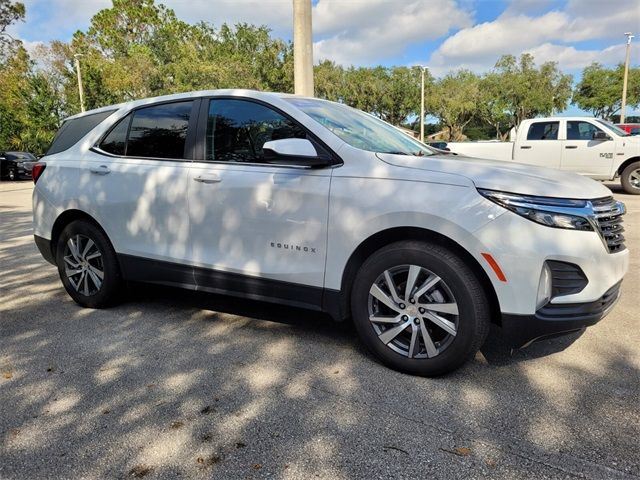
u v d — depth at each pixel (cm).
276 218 330
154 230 387
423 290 290
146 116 402
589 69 4869
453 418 255
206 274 364
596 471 213
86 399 278
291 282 330
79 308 435
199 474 215
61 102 3394
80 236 428
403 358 301
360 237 301
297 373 307
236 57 3609
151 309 429
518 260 264
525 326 271
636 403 266
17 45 3309
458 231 273
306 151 305
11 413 265
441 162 300
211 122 367
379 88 4834
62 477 215
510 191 269
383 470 217
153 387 291
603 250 272
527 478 210
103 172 409
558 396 274
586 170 1187
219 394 282
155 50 4969
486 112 5053
